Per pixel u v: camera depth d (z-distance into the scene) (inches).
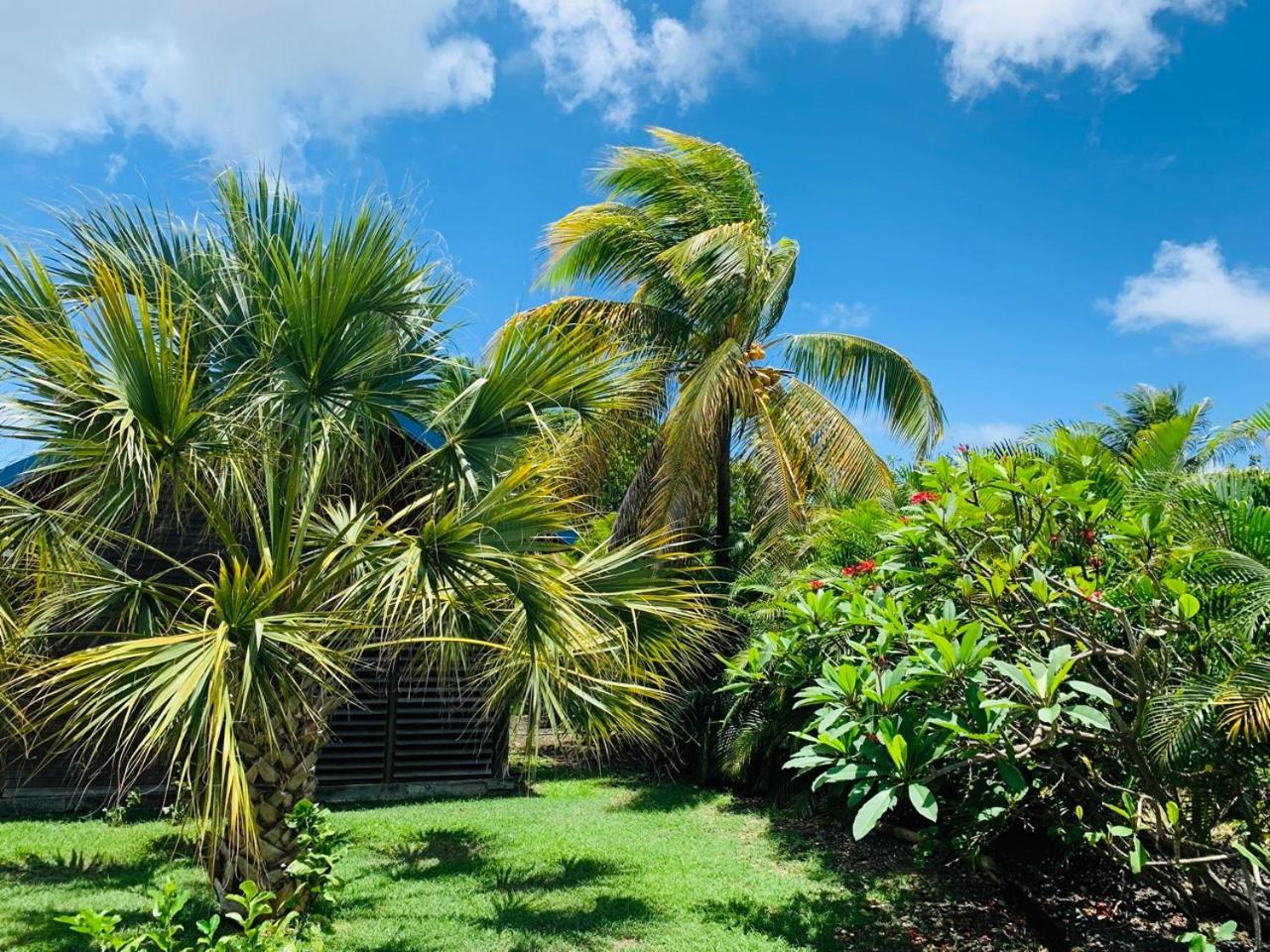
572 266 567.8
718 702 472.7
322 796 438.6
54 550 227.8
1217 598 184.5
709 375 476.4
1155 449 354.9
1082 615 192.2
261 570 199.5
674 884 285.7
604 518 537.0
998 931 243.9
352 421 232.4
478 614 247.9
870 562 233.6
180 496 221.0
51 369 193.3
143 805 402.6
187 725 164.2
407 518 332.8
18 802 395.5
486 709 279.1
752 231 526.6
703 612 292.7
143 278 231.8
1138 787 191.2
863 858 325.1
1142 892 267.7
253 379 220.1
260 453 227.3
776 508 500.7
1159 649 190.4
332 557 226.5
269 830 217.6
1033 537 194.2
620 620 236.1
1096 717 148.7
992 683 183.8
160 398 194.2
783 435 561.3
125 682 167.9
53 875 286.4
